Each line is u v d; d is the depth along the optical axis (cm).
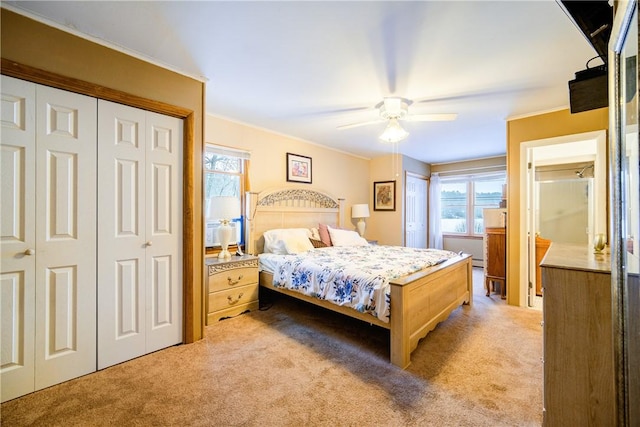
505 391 174
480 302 352
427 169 623
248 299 316
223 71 233
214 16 168
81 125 188
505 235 367
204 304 254
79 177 187
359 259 299
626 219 97
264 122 364
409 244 564
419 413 156
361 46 197
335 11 163
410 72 231
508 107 304
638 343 88
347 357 216
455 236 611
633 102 88
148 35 187
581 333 129
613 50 103
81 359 189
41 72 170
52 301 179
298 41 192
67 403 163
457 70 228
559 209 365
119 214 204
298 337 252
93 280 194
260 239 379
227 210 301
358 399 167
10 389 166
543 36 183
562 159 406
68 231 184
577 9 134
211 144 333
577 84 179
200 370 198
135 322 212
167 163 227
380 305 210
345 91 269
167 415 154
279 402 165
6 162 164
